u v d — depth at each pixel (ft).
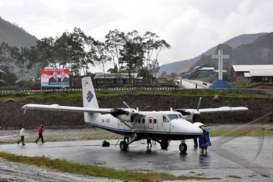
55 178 79.20
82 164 99.76
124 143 134.31
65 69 314.14
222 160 108.78
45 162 98.53
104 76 372.79
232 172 90.43
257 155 101.76
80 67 418.51
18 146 150.20
